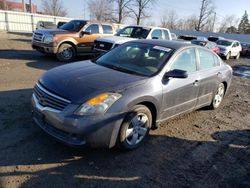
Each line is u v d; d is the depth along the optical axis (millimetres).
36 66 9812
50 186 3037
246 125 5664
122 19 43938
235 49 22484
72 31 11578
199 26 57719
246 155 4277
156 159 3830
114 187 3148
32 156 3559
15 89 6426
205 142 4582
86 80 3727
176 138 4586
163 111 4316
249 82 11055
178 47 4789
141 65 4418
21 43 17531
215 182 3467
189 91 4809
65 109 3348
